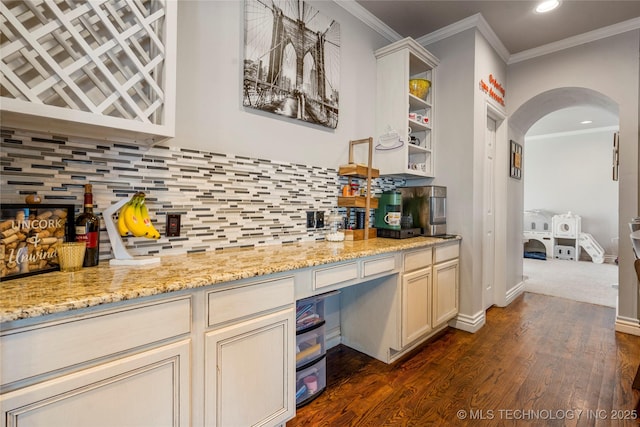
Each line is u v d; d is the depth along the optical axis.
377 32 2.74
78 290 0.92
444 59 2.88
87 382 0.86
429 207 2.66
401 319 2.08
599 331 2.62
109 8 1.17
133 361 0.95
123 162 1.40
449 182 2.84
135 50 1.28
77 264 1.18
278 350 1.36
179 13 1.56
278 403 1.37
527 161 7.38
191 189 1.62
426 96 2.88
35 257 1.10
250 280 1.25
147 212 1.37
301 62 2.10
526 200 7.40
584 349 2.29
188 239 1.61
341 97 2.41
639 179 2.60
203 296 1.11
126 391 0.94
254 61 1.84
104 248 1.36
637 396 1.71
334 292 1.88
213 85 1.69
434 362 2.12
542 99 3.31
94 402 0.88
